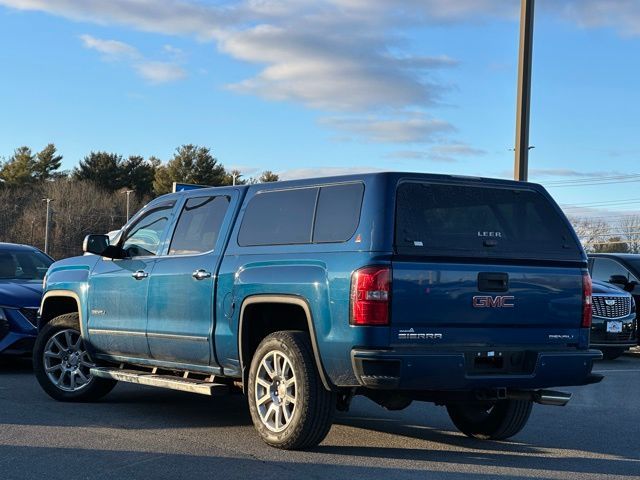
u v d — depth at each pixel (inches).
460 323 246.4
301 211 268.5
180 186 549.6
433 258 245.0
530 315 258.2
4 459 245.3
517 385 253.8
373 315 235.9
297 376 253.6
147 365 322.3
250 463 243.4
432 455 263.0
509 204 265.6
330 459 251.0
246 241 282.7
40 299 437.1
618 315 563.8
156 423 303.9
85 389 345.7
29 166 3878.0
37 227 3225.9
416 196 249.6
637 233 2212.1
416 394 257.8
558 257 266.4
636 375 490.3
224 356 282.8
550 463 256.8
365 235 242.7
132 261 327.3
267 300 264.7
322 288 248.1
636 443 291.9
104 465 239.5
